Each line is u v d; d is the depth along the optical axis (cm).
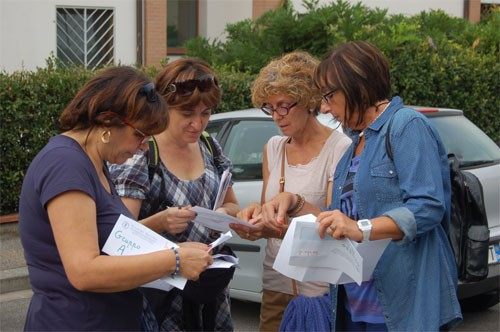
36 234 216
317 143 316
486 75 1008
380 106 264
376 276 262
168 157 292
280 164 325
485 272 316
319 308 299
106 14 1123
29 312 223
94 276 208
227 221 276
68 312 217
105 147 227
